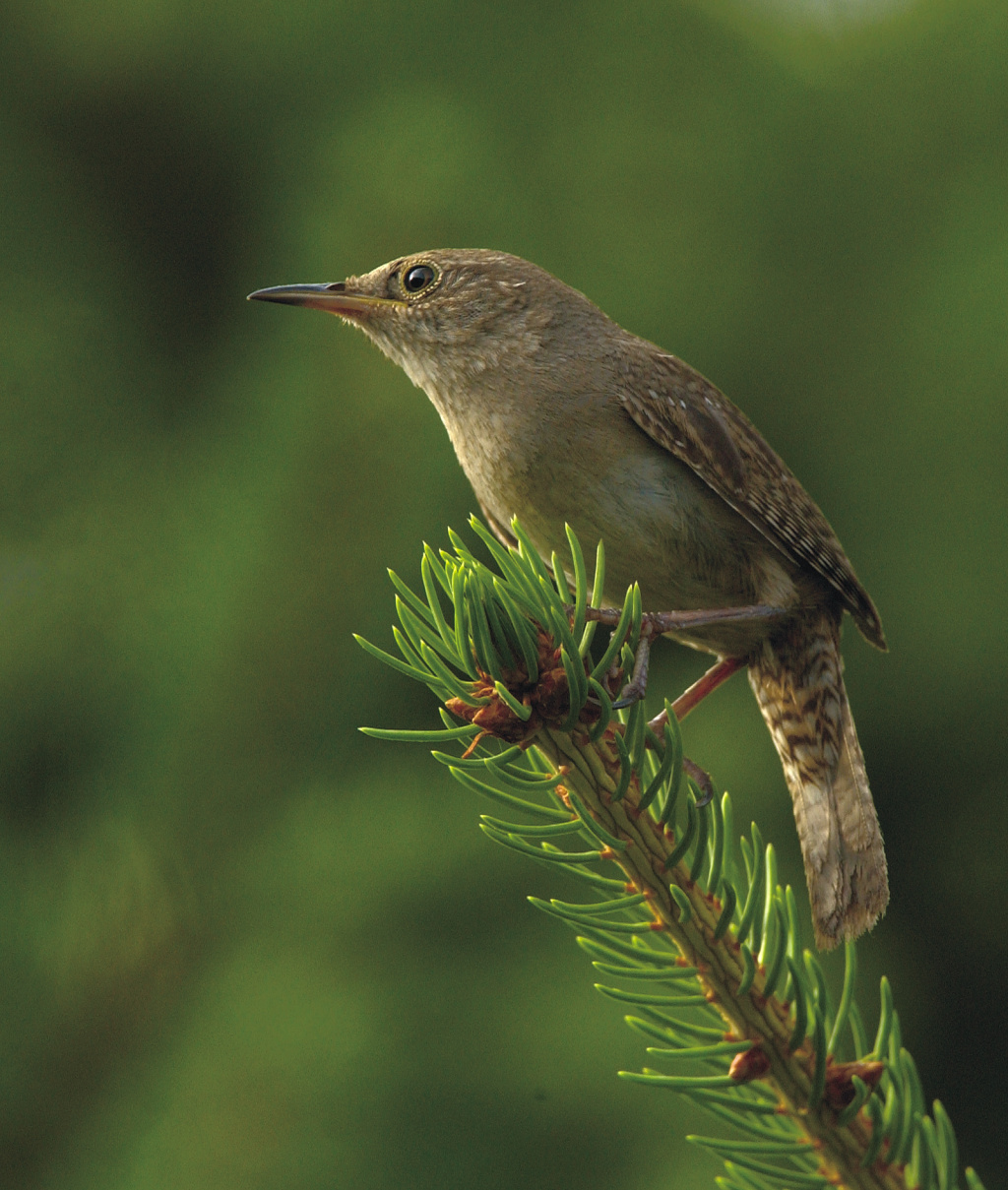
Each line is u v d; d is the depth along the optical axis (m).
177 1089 6.88
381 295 7.32
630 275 10.16
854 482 10.42
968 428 10.20
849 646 10.27
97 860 7.27
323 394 7.50
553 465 6.47
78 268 8.88
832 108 10.83
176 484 7.73
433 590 3.84
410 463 7.45
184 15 9.20
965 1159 11.04
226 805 7.31
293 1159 6.86
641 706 3.74
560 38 10.12
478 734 3.78
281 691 7.32
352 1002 7.16
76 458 7.96
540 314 6.77
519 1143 7.33
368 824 7.42
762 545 6.55
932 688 10.23
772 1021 3.69
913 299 10.40
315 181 8.77
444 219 8.49
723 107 10.62
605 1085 7.39
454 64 9.76
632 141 10.18
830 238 10.55
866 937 9.48
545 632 3.87
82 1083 7.02
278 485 7.41
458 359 6.91
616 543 6.46
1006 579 10.03
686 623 5.88
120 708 7.36
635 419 6.38
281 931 7.29
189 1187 6.75
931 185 10.68
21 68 9.11
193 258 9.12
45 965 7.12
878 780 10.53
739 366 10.44
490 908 7.65
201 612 7.28
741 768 9.12
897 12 11.16
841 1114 3.64
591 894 7.61
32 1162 6.86
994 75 10.77
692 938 3.74
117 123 9.23
